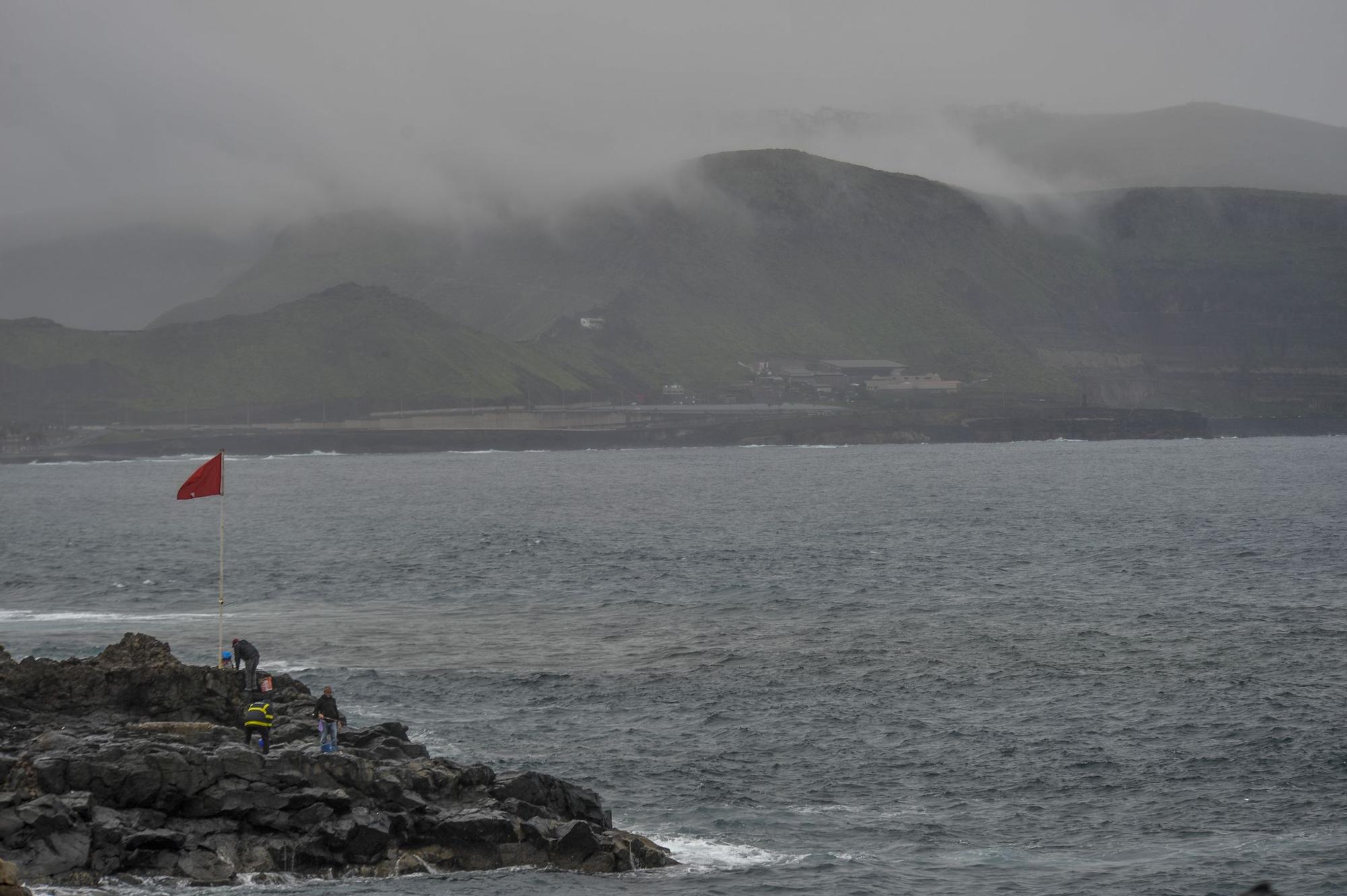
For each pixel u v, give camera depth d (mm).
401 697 112812
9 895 55375
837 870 70438
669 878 68438
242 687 81000
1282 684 112438
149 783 64062
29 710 76812
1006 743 96125
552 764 90500
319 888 62188
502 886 64375
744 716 105188
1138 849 74188
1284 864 71250
